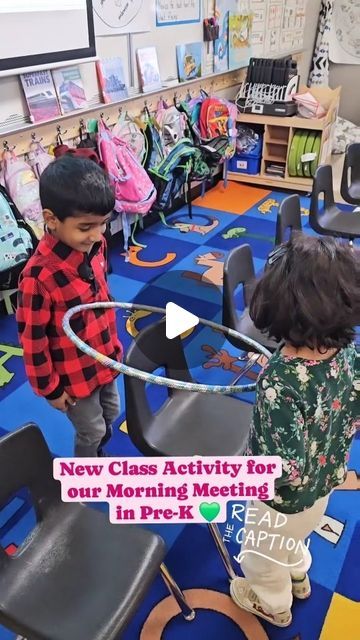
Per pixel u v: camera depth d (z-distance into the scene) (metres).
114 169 3.28
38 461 1.28
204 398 1.75
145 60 3.57
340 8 6.04
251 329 2.13
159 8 3.57
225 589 1.61
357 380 1.10
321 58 6.27
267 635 1.50
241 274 2.12
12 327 2.92
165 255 3.73
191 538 1.76
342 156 5.80
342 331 0.92
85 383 1.59
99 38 3.16
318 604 1.57
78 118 3.19
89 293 1.51
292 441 0.99
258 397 1.02
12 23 2.52
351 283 0.90
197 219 4.30
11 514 1.85
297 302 0.89
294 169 4.71
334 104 4.73
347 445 1.19
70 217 1.31
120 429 2.20
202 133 4.21
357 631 1.50
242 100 4.71
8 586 1.19
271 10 5.08
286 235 2.67
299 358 0.99
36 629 1.11
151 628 1.51
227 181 5.05
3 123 2.76
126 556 1.26
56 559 1.26
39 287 1.39
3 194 2.70
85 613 1.14
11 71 2.60
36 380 1.49
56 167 1.33
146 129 3.64
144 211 3.50
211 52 4.34
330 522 1.81
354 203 3.43
